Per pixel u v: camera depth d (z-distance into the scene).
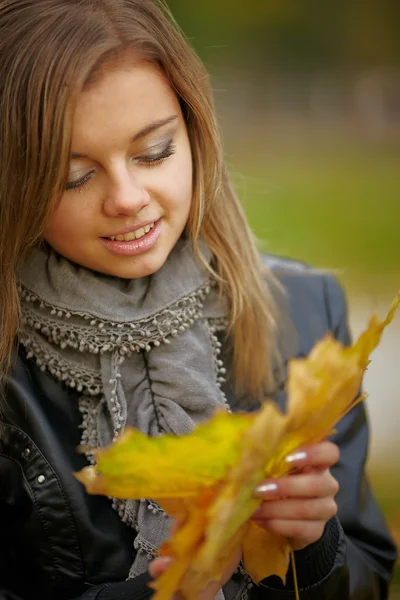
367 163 9.41
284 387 1.33
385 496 2.32
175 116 1.18
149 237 1.19
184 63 1.22
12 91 1.17
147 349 1.23
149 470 0.94
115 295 1.23
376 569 1.30
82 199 1.17
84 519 1.22
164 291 1.24
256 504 1.00
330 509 1.05
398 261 5.12
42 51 1.15
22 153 1.18
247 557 1.08
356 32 16.67
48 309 1.24
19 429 1.23
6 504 1.23
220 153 1.27
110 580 1.22
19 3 1.18
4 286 1.23
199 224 1.26
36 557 1.23
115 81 1.14
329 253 5.33
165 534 1.19
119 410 1.21
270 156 9.79
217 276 1.28
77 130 1.15
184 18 15.69
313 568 1.17
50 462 1.22
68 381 1.24
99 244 1.19
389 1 16.70
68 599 1.23
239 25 16.06
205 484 0.95
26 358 1.25
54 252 1.24
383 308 4.03
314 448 1.02
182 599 1.00
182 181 1.20
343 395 0.96
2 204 1.20
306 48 16.47
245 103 14.14
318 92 14.57
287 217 6.38
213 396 1.23
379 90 13.59
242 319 1.30
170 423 1.21
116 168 1.16
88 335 1.22
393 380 3.20
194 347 1.25
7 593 1.24
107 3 1.18
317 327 1.39
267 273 1.38
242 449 0.90
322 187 7.90
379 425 2.81
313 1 16.48
